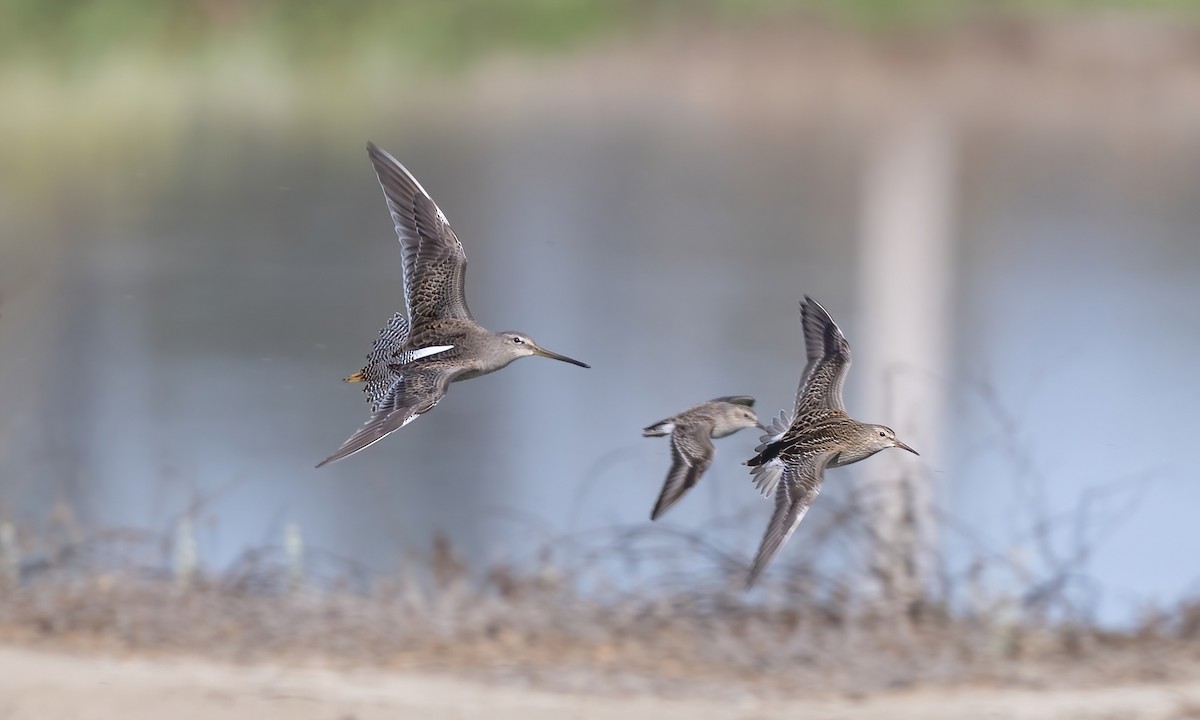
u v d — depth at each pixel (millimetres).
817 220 29344
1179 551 13414
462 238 27078
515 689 9969
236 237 26578
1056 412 17719
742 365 19672
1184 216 29719
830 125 41531
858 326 21797
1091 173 34375
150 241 26000
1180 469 15570
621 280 24188
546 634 10961
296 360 19516
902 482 11961
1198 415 17484
